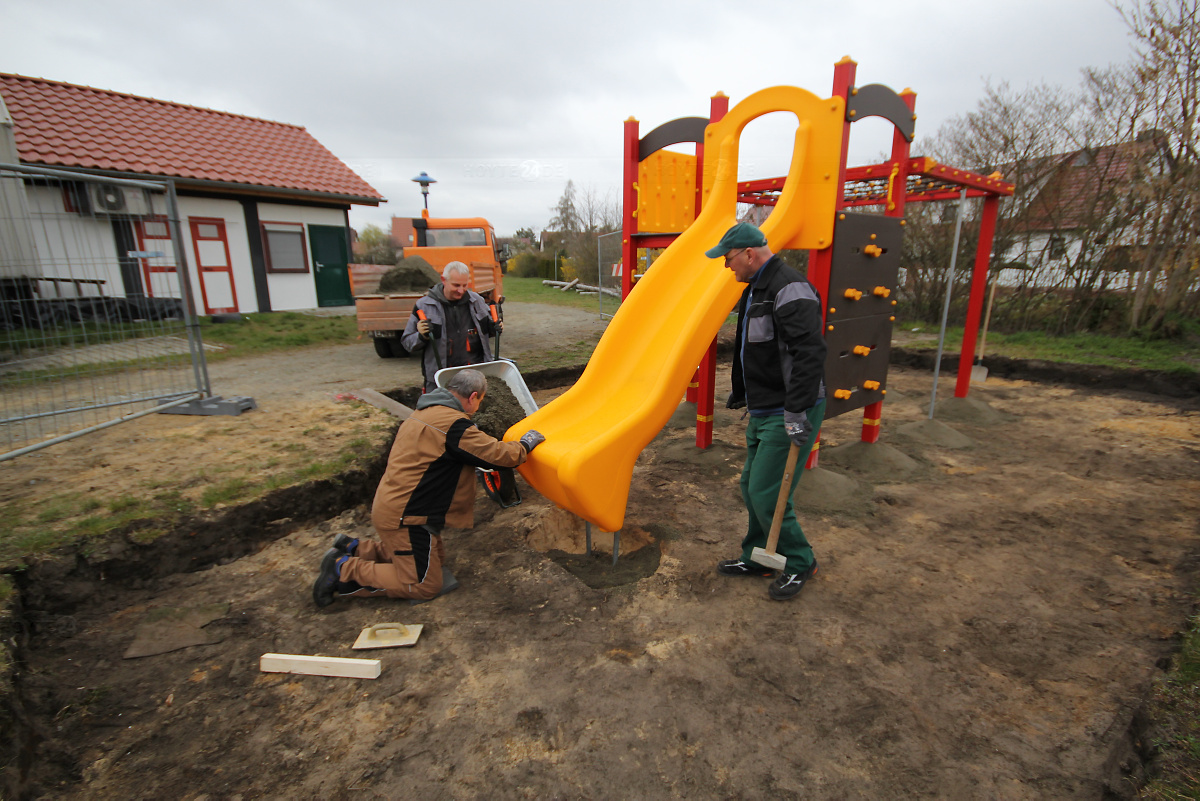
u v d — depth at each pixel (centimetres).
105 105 1256
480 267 1032
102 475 400
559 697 249
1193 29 828
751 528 329
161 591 322
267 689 254
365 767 215
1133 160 910
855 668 265
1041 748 218
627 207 539
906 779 207
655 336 374
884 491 468
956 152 1184
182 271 548
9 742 209
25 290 768
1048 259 1083
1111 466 516
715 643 284
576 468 294
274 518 380
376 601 318
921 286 1283
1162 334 944
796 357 269
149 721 236
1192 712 225
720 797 201
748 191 737
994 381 874
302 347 993
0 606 264
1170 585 326
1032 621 298
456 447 295
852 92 387
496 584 336
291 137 1509
